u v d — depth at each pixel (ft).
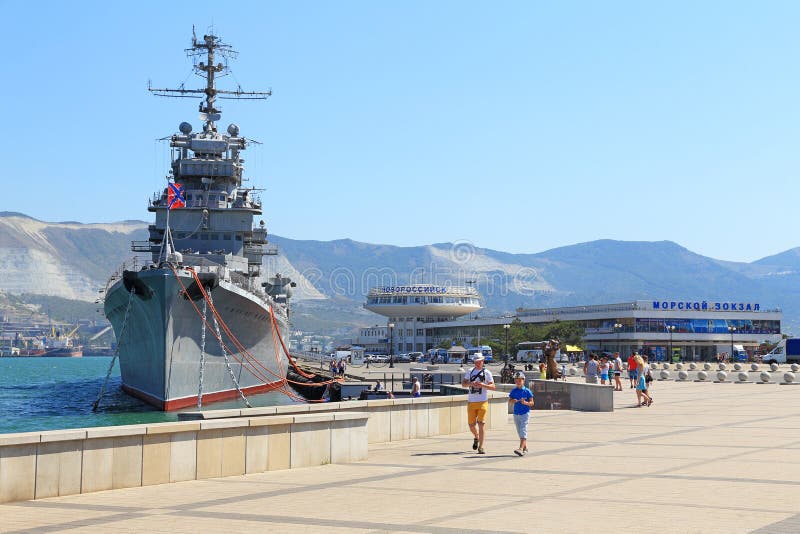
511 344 550.36
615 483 56.70
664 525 42.24
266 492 55.11
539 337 532.32
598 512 46.09
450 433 96.07
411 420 90.94
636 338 517.14
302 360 453.17
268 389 213.25
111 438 56.65
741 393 173.68
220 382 180.55
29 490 52.54
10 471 51.78
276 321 203.51
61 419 179.63
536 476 60.90
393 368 404.57
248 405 171.83
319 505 49.65
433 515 45.83
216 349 173.78
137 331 175.01
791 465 64.85
